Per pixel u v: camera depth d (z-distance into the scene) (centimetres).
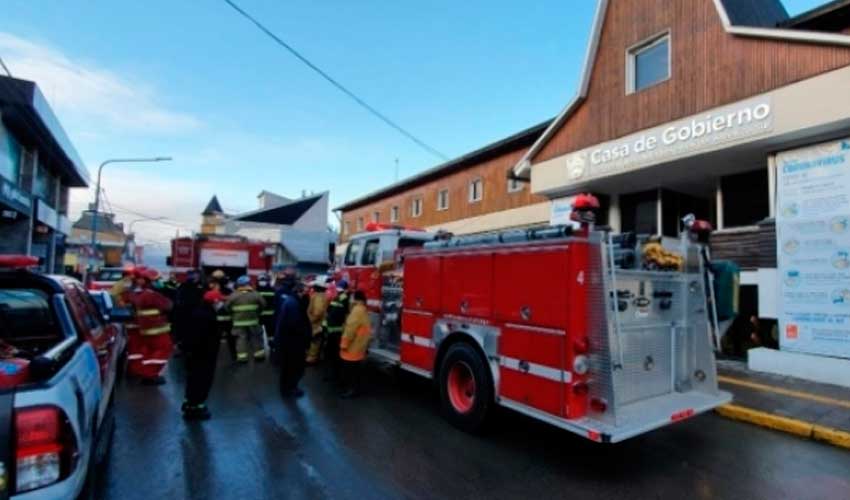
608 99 1202
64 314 374
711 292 553
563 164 1309
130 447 501
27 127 1639
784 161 896
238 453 490
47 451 226
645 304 495
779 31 874
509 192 1958
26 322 423
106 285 1750
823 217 830
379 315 790
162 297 804
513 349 500
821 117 821
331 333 799
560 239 459
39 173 2058
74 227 5788
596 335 441
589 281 448
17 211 1642
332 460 475
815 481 447
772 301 898
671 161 1056
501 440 536
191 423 581
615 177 1198
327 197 5197
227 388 756
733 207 1146
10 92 1420
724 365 887
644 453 509
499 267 525
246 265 1756
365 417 612
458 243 590
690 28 1035
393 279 762
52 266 2352
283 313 726
